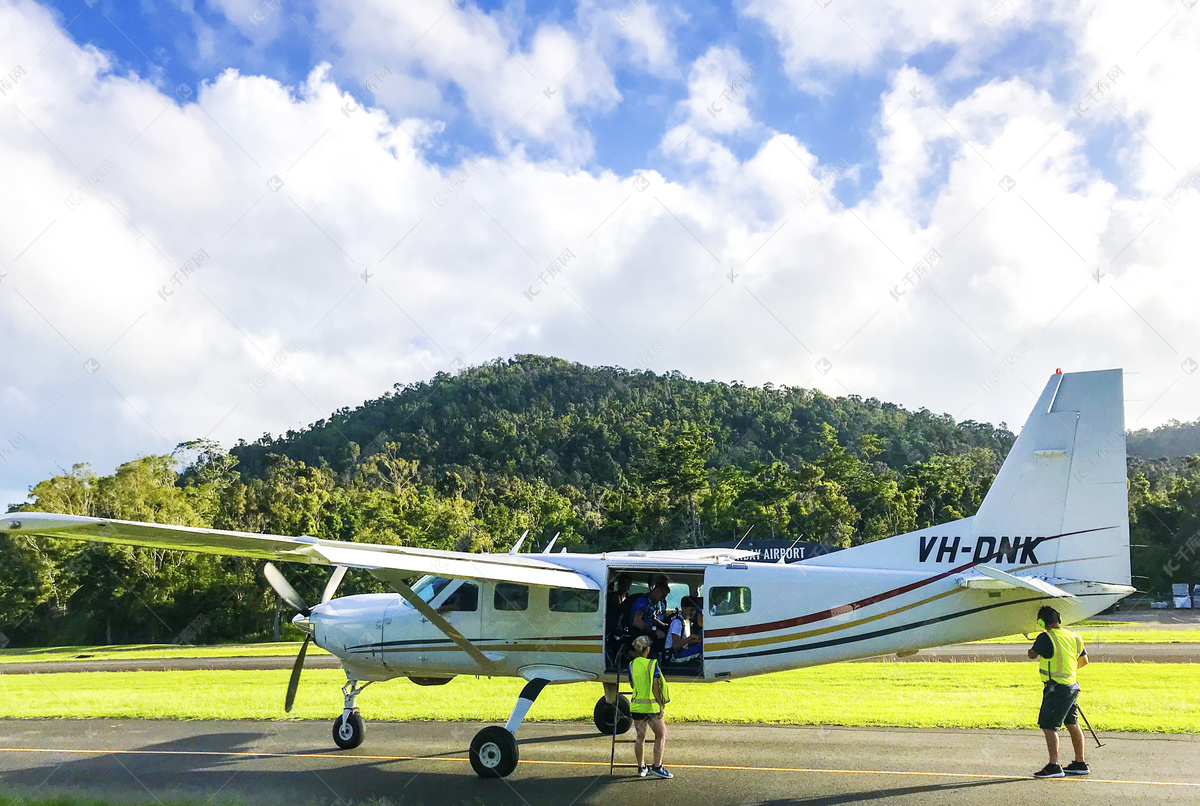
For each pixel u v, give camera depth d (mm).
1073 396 10438
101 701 16266
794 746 10703
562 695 15883
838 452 76188
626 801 8359
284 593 12102
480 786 9133
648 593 10516
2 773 10180
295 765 10344
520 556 11156
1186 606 54844
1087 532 10125
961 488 76500
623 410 149375
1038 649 8891
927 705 13492
